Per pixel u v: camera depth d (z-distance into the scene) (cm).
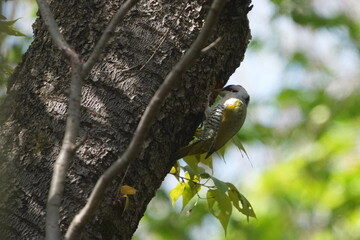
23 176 702
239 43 837
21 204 694
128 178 729
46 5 625
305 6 2048
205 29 534
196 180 955
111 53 748
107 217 711
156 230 2084
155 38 761
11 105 746
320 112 2039
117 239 722
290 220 1956
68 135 534
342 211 1869
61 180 515
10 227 687
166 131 759
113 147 718
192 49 534
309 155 1964
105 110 729
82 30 756
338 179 1891
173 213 2102
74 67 568
